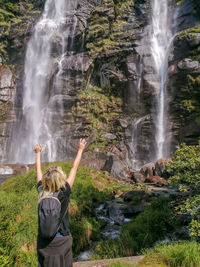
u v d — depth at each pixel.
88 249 8.01
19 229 6.77
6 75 34.34
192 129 22.92
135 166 25.86
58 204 2.43
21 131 32.66
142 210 10.32
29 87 34.41
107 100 29.42
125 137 26.97
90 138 27.06
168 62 26.47
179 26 28.17
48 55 34.28
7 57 37.22
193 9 27.53
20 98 34.38
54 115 30.75
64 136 29.00
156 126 26.08
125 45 29.39
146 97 27.12
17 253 5.99
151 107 26.84
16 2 40.56
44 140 30.30
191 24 27.31
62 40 33.75
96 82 30.91
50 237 2.34
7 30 37.78
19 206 7.89
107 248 7.70
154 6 31.34
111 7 32.69
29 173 13.08
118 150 25.55
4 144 32.00
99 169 20.14
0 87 33.19
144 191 12.55
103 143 26.30
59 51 33.94
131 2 32.94
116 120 27.84
